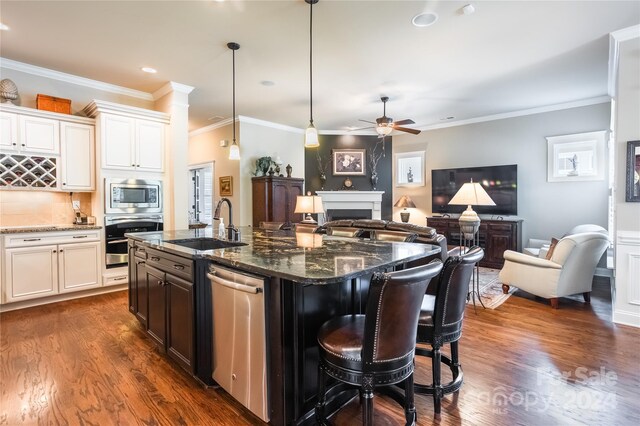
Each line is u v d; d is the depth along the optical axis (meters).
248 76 4.34
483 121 6.39
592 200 5.29
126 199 4.31
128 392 2.10
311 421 1.81
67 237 3.88
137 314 3.04
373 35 3.28
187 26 3.10
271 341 1.72
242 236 3.16
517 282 4.02
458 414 1.91
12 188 3.71
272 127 6.95
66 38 3.31
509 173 5.98
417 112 6.08
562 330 3.08
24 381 2.21
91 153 4.23
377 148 7.75
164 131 4.67
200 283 2.13
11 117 3.65
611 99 4.87
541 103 5.54
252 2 2.72
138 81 4.49
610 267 4.18
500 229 5.70
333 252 2.16
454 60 3.88
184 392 2.11
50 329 3.09
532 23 3.06
